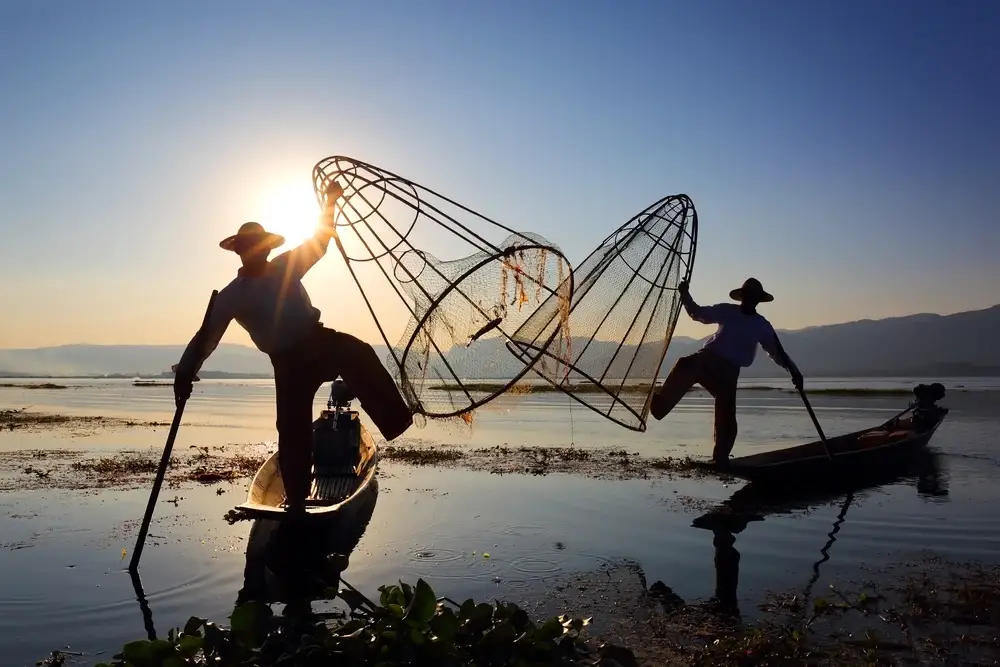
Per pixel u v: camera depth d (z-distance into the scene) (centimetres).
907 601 621
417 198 755
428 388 746
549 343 718
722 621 585
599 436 1988
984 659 506
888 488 1152
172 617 601
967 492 1112
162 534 866
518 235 719
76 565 739
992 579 679
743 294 1020
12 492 1136
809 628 568
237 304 750
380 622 446
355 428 1254
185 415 3155
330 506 839
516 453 1605
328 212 774
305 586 675
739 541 826
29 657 522
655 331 839
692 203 869
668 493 1120
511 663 434
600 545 809
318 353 780
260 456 1594
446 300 705
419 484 1201
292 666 423
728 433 1023
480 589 664
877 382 10975
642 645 538
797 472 1096
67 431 2258
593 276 817
